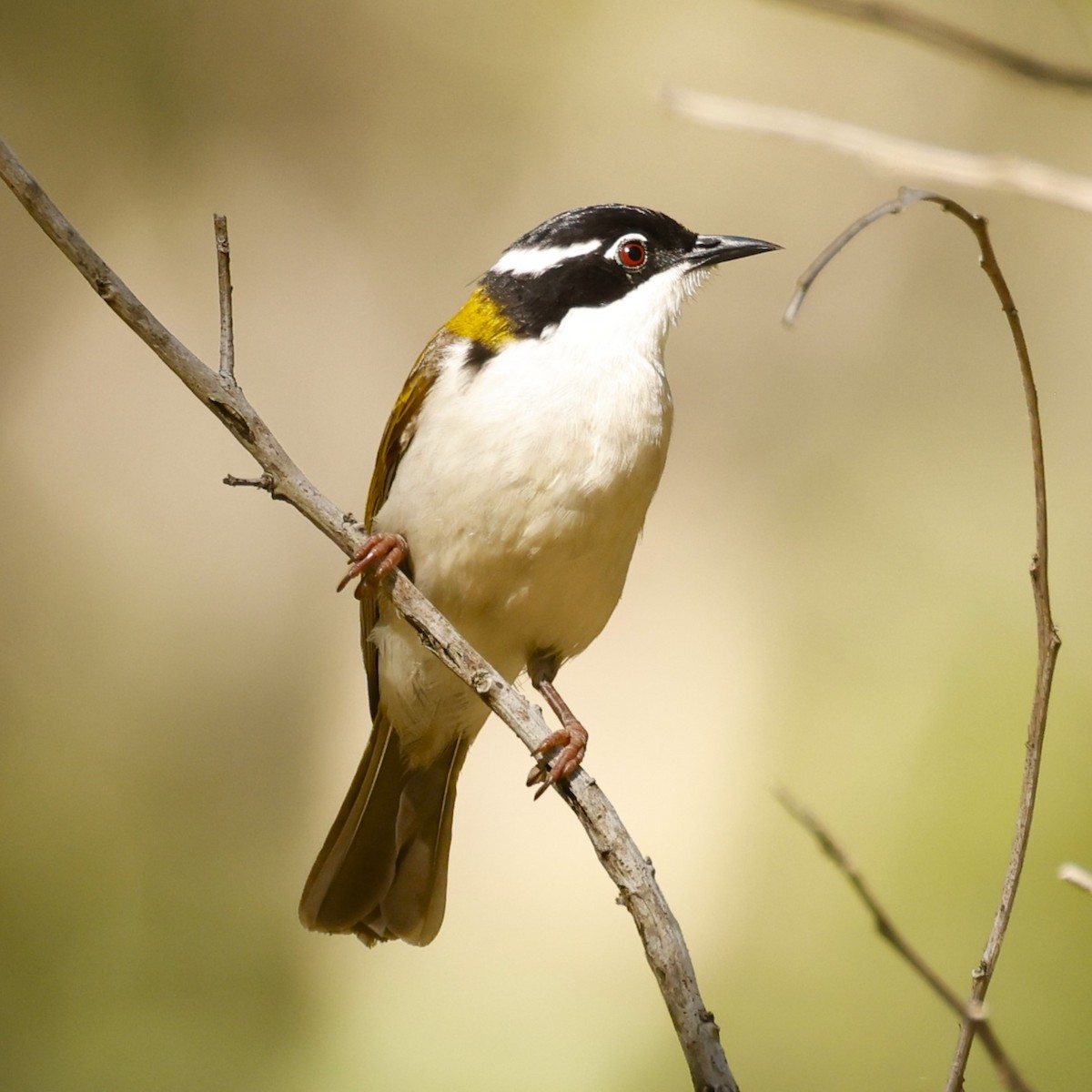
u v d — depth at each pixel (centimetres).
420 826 771
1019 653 1228
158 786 1338
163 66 1473
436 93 1496
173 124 1473
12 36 1443
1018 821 474
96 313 1448
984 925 1012
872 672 1277
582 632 729
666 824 1245
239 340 1443
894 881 1065
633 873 551
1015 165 579
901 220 1485
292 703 1373
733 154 1483
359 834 767
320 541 1401
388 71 1496
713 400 1466
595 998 1157
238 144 1483
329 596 1387
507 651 729
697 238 731
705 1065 501
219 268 568
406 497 687
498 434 670
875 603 1342
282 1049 1171
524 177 1491
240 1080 1146
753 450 1452
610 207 726
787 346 1480
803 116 609
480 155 1494
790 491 1431
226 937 1257
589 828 567
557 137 1489
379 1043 1153
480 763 1243
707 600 1375
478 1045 1148
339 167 1490
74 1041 1165
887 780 1159
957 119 1448
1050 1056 936
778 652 1335
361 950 1201
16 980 1196
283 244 1470
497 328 705
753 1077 1036
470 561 682
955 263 1484
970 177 582
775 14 1447
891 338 1480
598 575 700
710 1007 1079
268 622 1388
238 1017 1192
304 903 760
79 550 1401
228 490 1414
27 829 1305
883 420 1464
